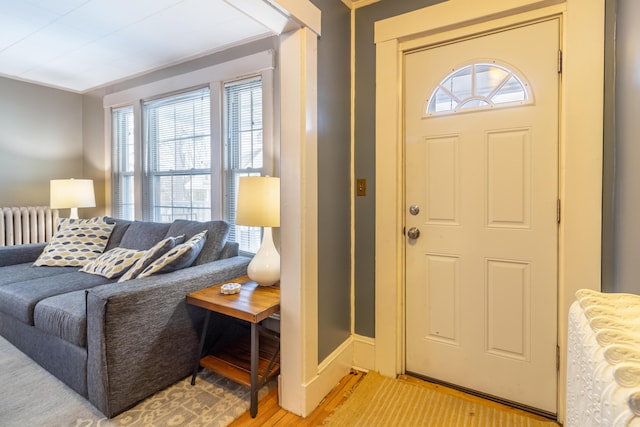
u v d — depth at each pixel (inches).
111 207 145.3
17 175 138.5
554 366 64.6
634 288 46.4
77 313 68.9
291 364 65.7
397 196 77.0
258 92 103.0
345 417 64.4
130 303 65.0
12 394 70.1
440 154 74.1
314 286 67.1
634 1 46.9
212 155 110.3
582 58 58.2
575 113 58.9
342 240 78.7
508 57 66.6
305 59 62.8
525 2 62.7
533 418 64.4
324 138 70.6
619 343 27.0
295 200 64.0
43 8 85.7
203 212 116.8
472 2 67.4
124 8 85.7
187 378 76.8
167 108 125.2
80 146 155.6
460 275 73.1
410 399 70.0
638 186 45.0
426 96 75.0
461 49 71.0
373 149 79.8
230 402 68.5
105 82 142.5
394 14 76.0
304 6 61.9
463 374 73.3
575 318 37.6
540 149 64.6
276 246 97.3
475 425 62.2
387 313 78.4
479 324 71.5
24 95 139.6
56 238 117.8
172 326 72.7
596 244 57.8
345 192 79.8
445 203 74.0
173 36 100.8
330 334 74.2
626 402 22.2
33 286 88.7
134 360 66.0
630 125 48.2
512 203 67.4
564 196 60.7
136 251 100.9
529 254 66.2
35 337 79.7
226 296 72.7
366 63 79.9
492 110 68.5
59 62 121.0
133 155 138.2
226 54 107.7
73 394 70.1
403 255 78.7
